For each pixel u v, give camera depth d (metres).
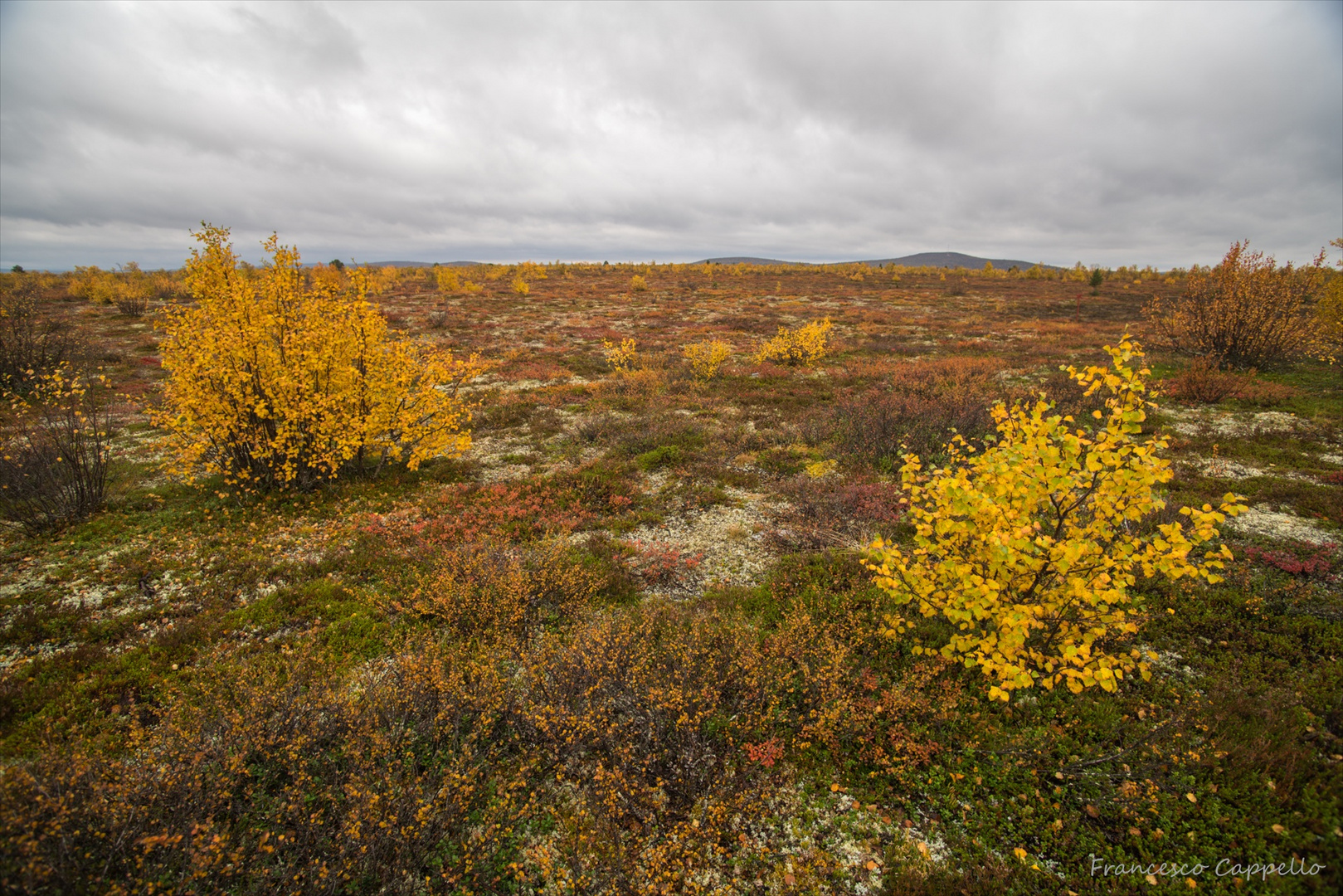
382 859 3.50
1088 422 12.05
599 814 3.89
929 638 5.66
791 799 4.13
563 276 71.75
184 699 4.71
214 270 9.15
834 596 6.33
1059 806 3.90
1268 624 5.57
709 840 3.82
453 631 5.94
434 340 26.42
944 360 20.20
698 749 4.38
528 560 6.88
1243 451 10.45
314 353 9.32
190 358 9.05
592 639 4.91
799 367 21.56
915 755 4.29
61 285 47.56
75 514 8.30
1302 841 3.44
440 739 4.42
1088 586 4.36
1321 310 18.05
